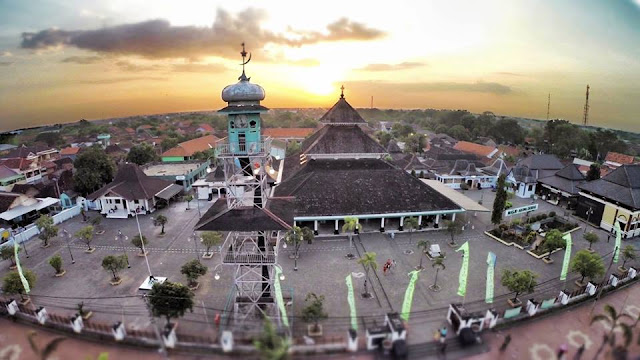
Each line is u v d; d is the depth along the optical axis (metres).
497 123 173.12
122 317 36.25
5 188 77.25
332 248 50.97
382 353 30.67
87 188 72.75
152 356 30.36
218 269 45.56
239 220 32.78
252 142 34.41
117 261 41.41
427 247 51.38
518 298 39.44
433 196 58.09
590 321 33.28
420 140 140.25
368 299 39.00
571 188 69.50
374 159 70.81
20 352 31.16
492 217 57.22
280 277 42.41
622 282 41.56
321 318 33.41
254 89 33.78
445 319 35.56
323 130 80.50
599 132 135.25
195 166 89.19
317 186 57.59
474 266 46.47
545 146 138.75
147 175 74.50
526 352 31.23
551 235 47.72
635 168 59.06
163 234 56.50
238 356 30.28
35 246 52.41
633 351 30.64
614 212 57.00
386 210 55.28
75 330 32.91
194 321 35.34
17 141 163.38
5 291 36.62
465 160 89.50
